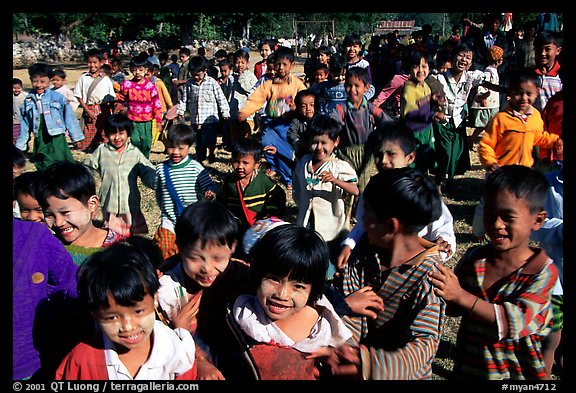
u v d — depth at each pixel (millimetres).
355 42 9297
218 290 2660
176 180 4977
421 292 2350
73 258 3055
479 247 2533
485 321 2271
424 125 6695
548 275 2318
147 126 9039
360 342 2486
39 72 7656
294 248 2188
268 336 2334
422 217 2311
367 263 2537
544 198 2291
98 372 2174
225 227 2521
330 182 4453
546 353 2658
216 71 12766
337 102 6789
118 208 5449
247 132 9547
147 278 2098
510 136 5094
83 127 10523
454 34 16672
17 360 2512
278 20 45250
